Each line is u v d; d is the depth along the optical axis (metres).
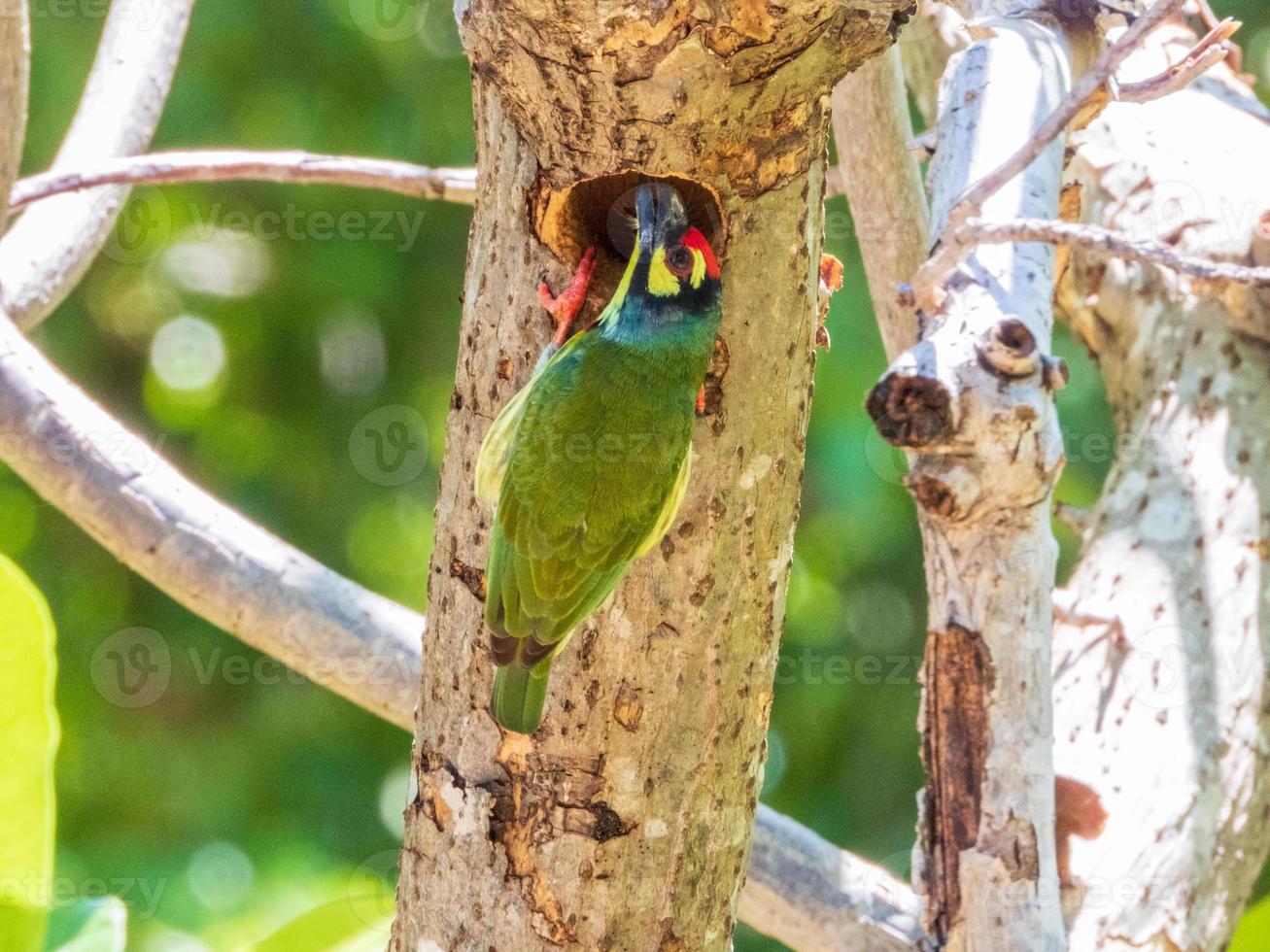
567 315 7.62
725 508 7.46
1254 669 10.06
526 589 7.48
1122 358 12.07
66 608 20.77
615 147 7.05
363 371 21.08
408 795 8.11
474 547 7.74
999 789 7.78
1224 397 11.23
